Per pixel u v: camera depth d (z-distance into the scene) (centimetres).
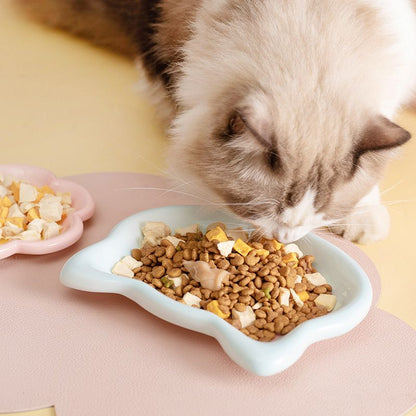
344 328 39
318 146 41
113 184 56
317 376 39
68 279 42
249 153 42
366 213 51
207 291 42
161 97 63
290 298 42
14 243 45
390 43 46
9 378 38
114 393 37
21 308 42
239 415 37
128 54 84
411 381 39
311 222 44
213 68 45
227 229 48
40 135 64
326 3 45
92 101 71
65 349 40
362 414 37
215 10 48
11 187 50
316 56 43
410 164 63
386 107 47
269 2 45
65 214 50
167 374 39
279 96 41
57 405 37
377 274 48
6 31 89
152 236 46
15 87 73
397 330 43
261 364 36
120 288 41
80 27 87
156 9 59
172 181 55
